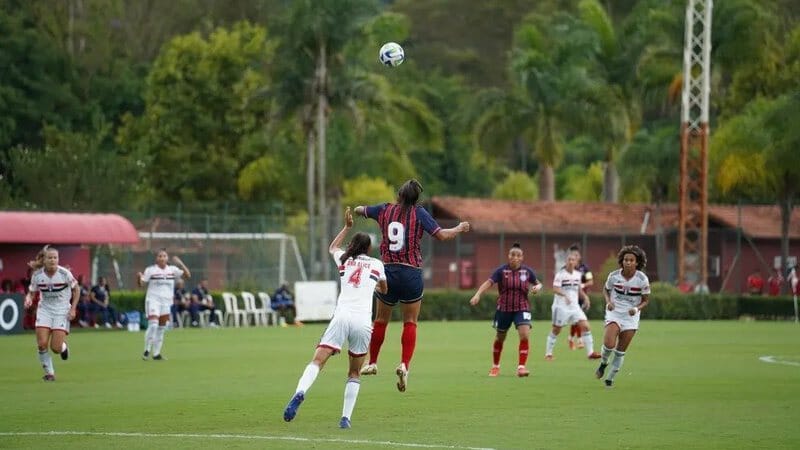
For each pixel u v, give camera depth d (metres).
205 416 47.50
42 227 127.12
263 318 145.88
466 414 48.28
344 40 180.12
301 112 184.50
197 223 160.12
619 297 59.41
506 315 66.25
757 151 184.00
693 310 161.25
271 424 45.03
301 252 169.75
